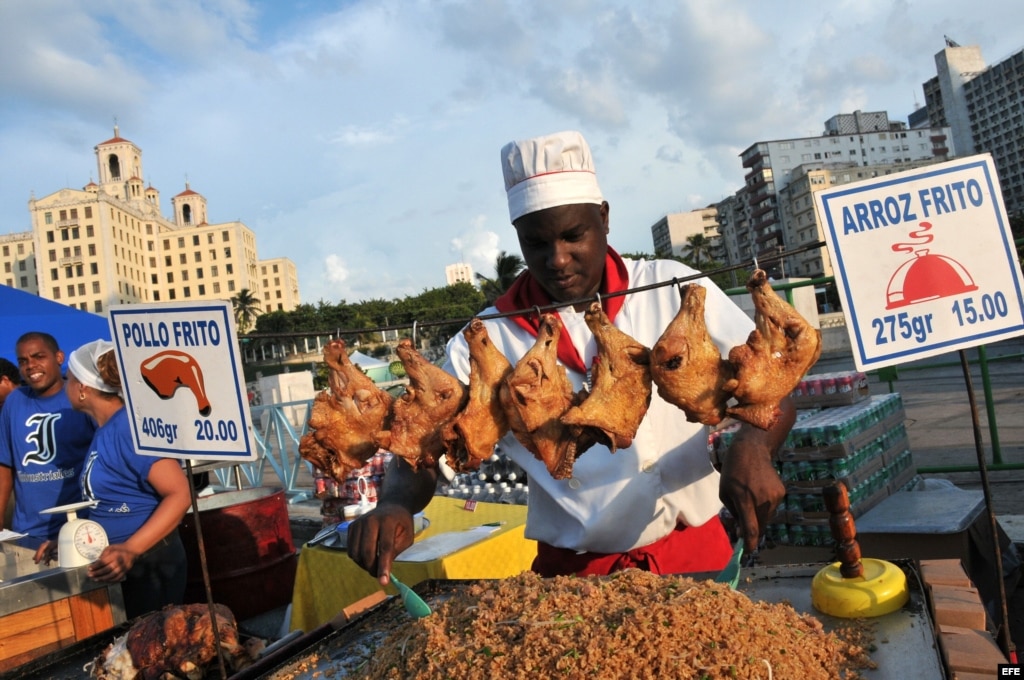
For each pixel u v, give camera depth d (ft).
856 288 5.81
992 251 5.89
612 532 7.94
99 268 355.56
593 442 6.49
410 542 7.44
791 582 6.89
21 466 14.43
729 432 14.02
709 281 8.36
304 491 33.45
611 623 5.24
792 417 7.57
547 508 8.50
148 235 408.46
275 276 501.97
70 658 8.99
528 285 8.73
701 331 6.09
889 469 14.94
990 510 5.94
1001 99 397.60
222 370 6.97
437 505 15.12
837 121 405.80
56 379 14.74
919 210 5.86
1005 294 5.89
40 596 10.14
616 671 4.83
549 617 5.46
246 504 15.69
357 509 14.33
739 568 6.47
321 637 7.34
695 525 8.22
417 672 5.55
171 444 7.41
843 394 15.42
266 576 15.78
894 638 5.58
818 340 5.90
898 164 318.86
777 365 5.87
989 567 12.91
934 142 374.84
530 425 6.20
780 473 13.58
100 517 12.17
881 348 5.79
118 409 12.68
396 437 6.61
